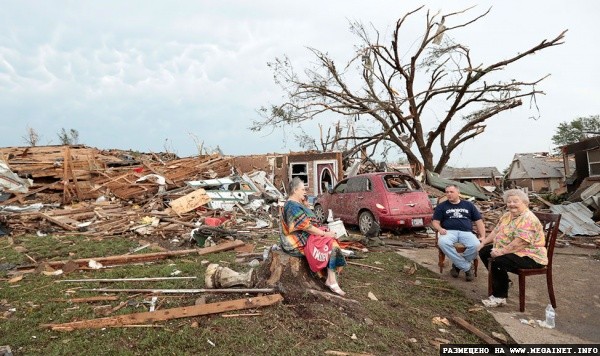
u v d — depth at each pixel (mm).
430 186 16312
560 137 48688
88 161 15984
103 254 7023
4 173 13992
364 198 9695
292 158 19141
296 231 4406
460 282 5707
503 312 4621
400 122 22328
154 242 8297
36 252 7117
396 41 20391
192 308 3805
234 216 11219
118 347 3211
